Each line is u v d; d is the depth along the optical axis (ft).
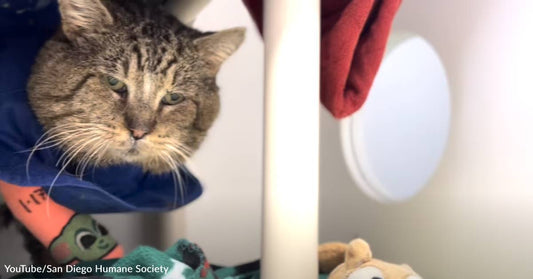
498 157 3.10
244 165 5.45
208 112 3.85
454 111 3.48
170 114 3.56
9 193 3.30
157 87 3.45
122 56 3.34
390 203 4.12
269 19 2.58
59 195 3.31
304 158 2.59
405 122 4.02
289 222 2.60
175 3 4.07
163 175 3.80
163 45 3.48
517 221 2.95
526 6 2.97
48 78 3.30
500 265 3.04
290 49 2.54
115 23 3.41
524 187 2.92
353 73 3.22
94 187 3.12
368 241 4.35
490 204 3.14
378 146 4.32
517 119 2.99
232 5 5.33
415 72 3.92
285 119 2.56
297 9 2.52
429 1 3.76
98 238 3.47
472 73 3.33
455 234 3.40
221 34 3.70
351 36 2.97
